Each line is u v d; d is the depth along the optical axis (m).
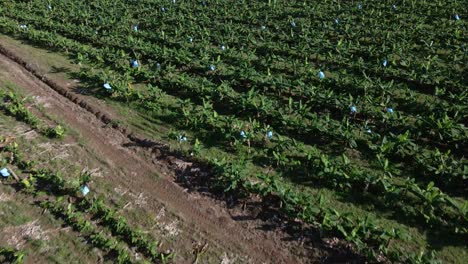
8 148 11.27
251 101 12.59
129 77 14.23
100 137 12.06
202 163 10.97
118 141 11.93
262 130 11.58
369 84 13.41
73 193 10.06
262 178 9.95
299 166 10.73
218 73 14.71
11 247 8.85
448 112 12.35
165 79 14.49
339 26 17.50
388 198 9.62
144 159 11.27
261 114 12.56
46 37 17.34
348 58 15.48
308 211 9.17
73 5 20.58
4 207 9.76
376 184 9.97
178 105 13.20
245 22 18.83
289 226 9.27
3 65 15.77
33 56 16.33
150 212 9.68
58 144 11.70
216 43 17.08
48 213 9.60
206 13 19.58
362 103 12.66
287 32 17.66
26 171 10.70
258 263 8.57
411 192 9.85
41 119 12.68
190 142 11.72
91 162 11.12
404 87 13.19
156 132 12.16
